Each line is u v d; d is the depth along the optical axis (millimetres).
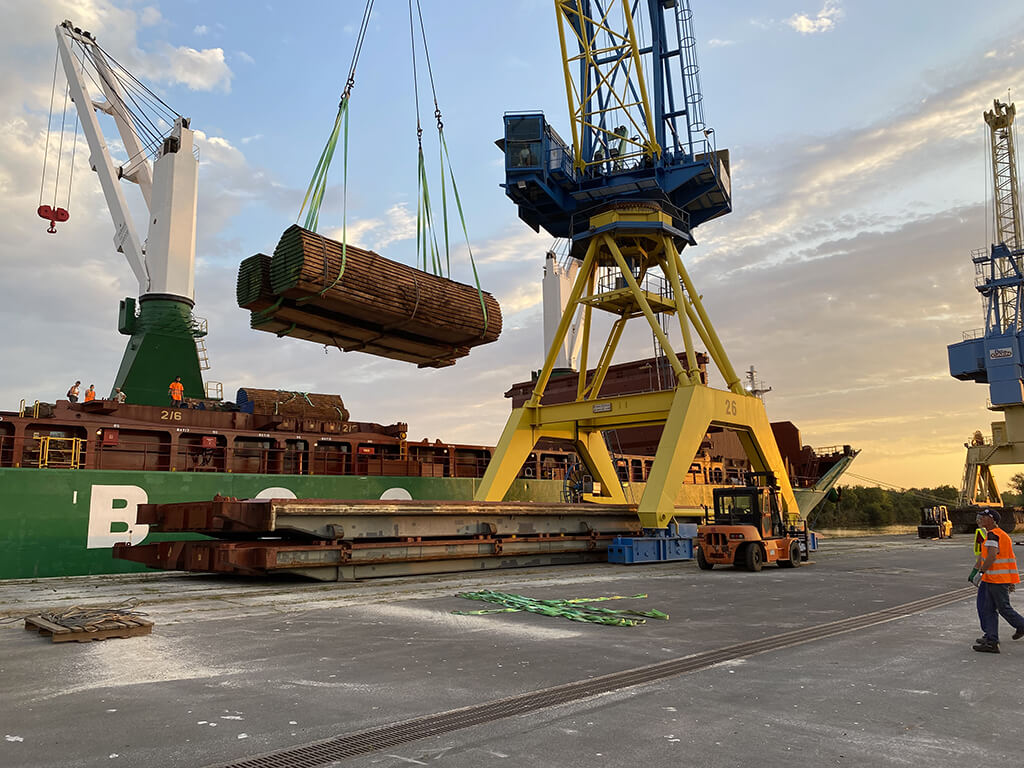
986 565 8773
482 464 34969
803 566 23734
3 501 19625
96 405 23094
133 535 21609
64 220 30812
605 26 32062
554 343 30125
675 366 26797
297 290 18469
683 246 31688
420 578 19000
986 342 61688
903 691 6773
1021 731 5520
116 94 34875
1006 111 74562
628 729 5559
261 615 12023
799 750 5047
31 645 9234
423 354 24500
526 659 8367
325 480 26531
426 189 23719
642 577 19562
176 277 30469
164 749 5133
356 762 4859
